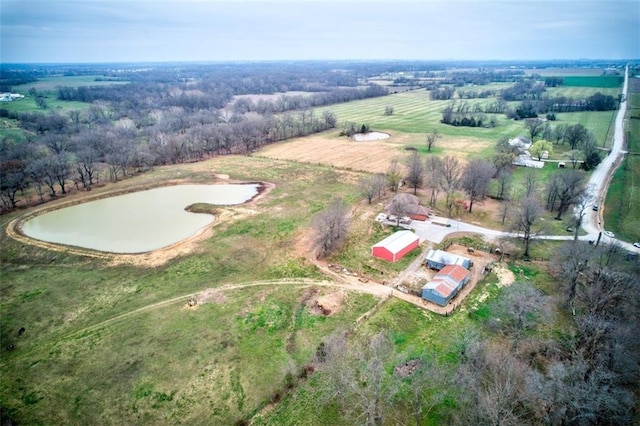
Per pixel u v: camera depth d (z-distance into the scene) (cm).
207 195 10256
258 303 5706
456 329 5081
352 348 4688
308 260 6888
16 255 7244
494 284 6047
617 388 3750
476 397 3784
